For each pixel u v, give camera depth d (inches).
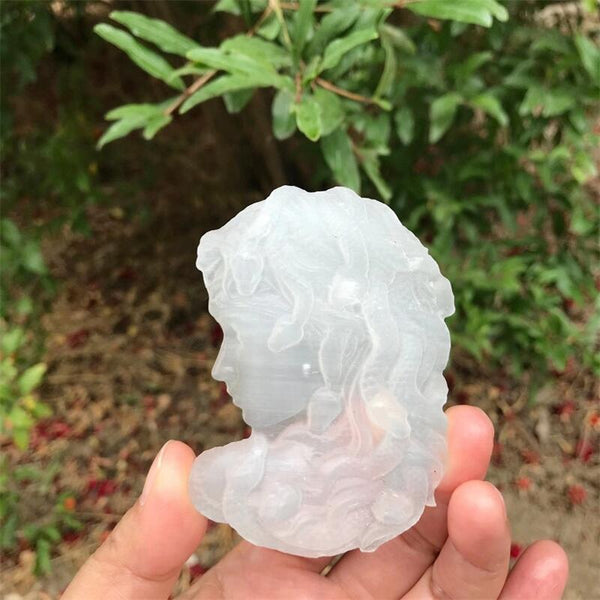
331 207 5.8
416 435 5.7
